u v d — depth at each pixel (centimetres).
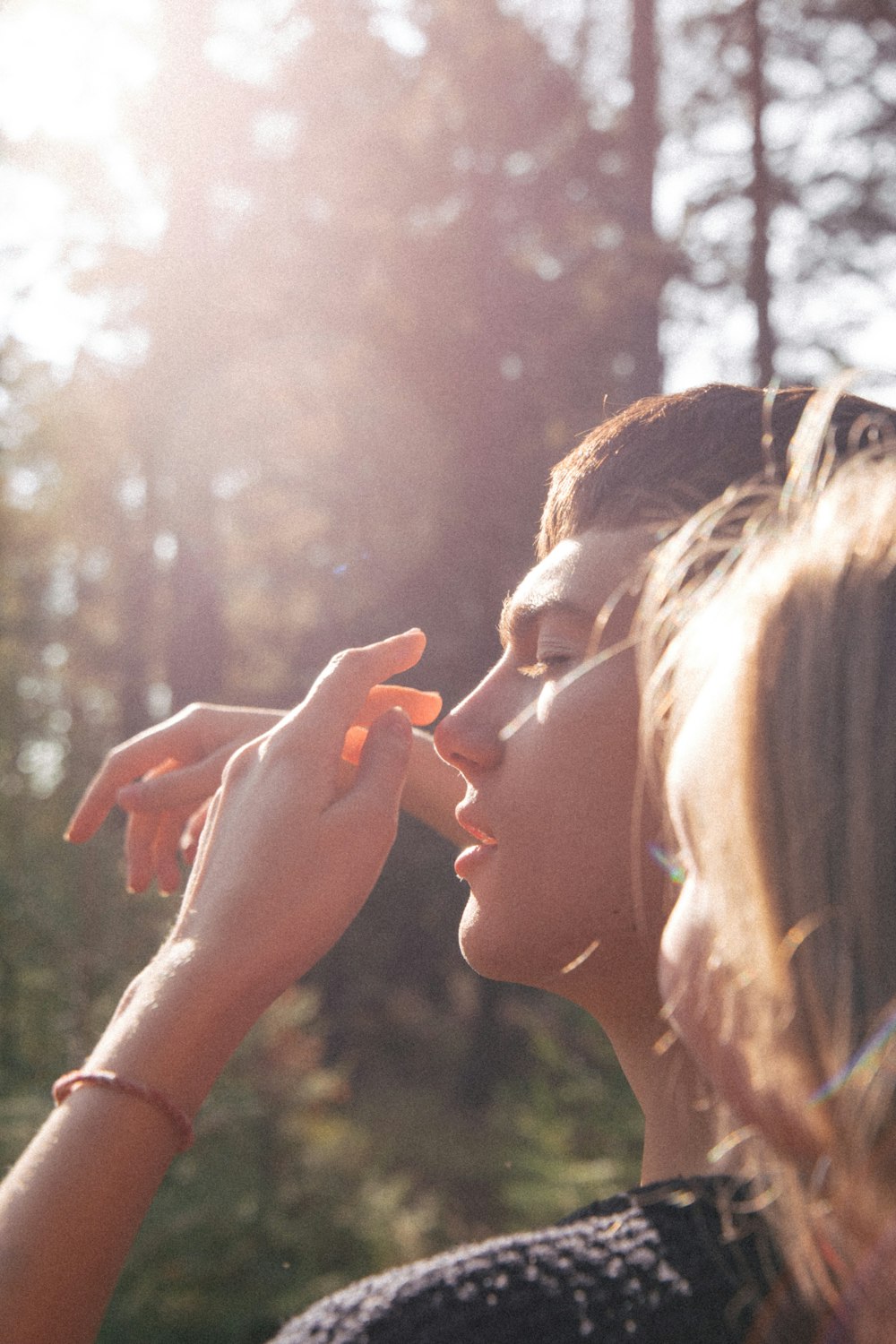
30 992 524
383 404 1273
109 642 1677
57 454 1417
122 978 521
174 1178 584
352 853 77
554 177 1302
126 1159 67
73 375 1345
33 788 685
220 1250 598
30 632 1534
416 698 98
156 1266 563
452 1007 1582
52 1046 511
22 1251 64
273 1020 753
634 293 1145
